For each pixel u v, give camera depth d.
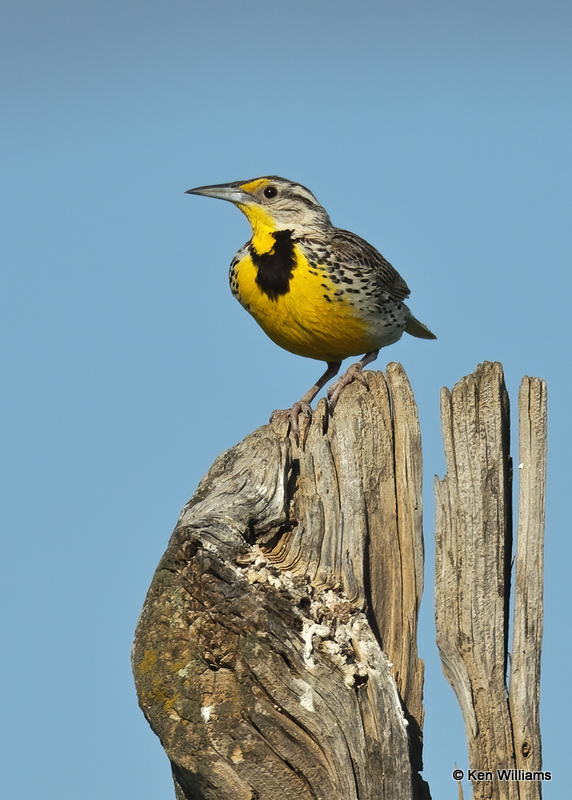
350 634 7.66
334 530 8.38
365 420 8.52
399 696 7.68
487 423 8.20
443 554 8.21
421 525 8.48
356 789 7.20
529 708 8.00
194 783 7.60
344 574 8.20
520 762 7.95
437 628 8.18
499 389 8.24
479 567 8.11
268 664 7.26
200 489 8.75
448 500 8.23
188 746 7.39
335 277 11.27
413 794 7.59
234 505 8.23
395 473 8.54
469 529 8.15
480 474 8.18
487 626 8.07
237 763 7.26
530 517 8.12
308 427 8.94
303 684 7.25
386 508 8.49
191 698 7.52
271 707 7.29
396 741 7.30
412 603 8.42
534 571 8.09
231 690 7.48
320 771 7.24
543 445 8.16
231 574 7.68
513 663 8.04
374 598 8.41
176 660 7.70
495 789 7.92
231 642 7.50
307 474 8.56
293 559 8.34
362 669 7.38
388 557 8.47
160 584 7.94
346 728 7.23
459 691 8.09
